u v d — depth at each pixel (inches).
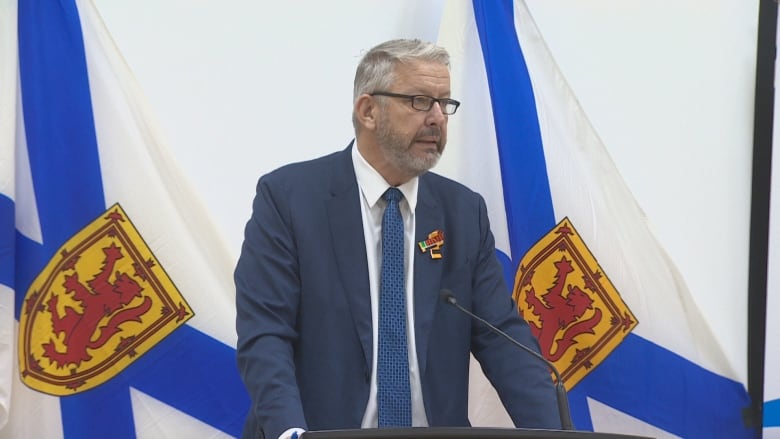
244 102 535.8
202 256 505.7
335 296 389.4
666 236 583.8
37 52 485.7
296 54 545.0
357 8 554.9
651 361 559.8
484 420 536.4
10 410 472.4
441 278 402.9
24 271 478.3
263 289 383.6
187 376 499.2
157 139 501.7
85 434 482.0
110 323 489.4
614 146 581.6
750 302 589.0
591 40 583.2
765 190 589.3
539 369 392.2
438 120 391.2
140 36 522.0
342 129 549.6
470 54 549.3
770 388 575.8
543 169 548.1
